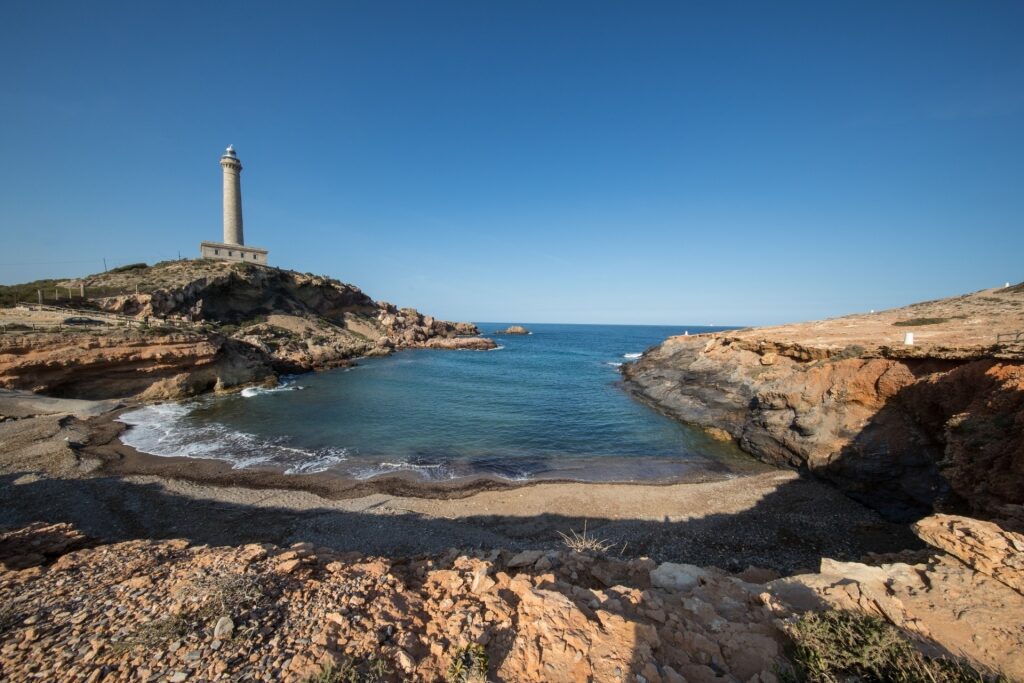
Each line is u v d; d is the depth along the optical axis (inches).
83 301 1786.4
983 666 198.8
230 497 668.1
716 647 208.5
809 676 189.8
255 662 178.5
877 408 742.5
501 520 612.1
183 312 2145.7
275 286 2886.3
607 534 573.3
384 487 719.7
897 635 208.7
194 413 1211.2
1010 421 459.2
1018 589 251.0
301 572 265.3
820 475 759.7
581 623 211.0
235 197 2896.2
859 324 1298.0
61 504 615.5
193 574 259.8
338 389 1625.2
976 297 1405.0
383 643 194.4
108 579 262.8
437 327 4156.0
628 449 968.9
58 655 186.7
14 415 1019.9
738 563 508.1
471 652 189.0
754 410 999.0
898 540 567.2
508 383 1815.9
